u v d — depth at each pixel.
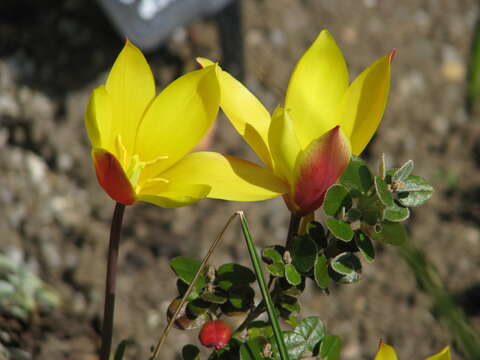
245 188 0.32
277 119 0.31
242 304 0.34
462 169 0.88
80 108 0.85
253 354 0.33
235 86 0.34
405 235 0.31
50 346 0.60
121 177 0.31
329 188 0.31
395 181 0.31
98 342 0.64
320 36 0.34
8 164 0.80
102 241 0.76
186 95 0.32
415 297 0.74
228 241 0.77
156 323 0.69
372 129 0.33
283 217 0.80
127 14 0.79
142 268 0.73
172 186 0.32
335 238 0.33
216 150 0.83
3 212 0.76
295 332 0.34
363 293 0.75
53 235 0.75
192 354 0.35
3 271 0.64
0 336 0.56
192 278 0.34
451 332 0.35
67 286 0.71
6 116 0.84
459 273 0.77
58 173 0.81
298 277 0.32
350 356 0.70
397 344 0.71
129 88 0.32
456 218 0.82
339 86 0.33
